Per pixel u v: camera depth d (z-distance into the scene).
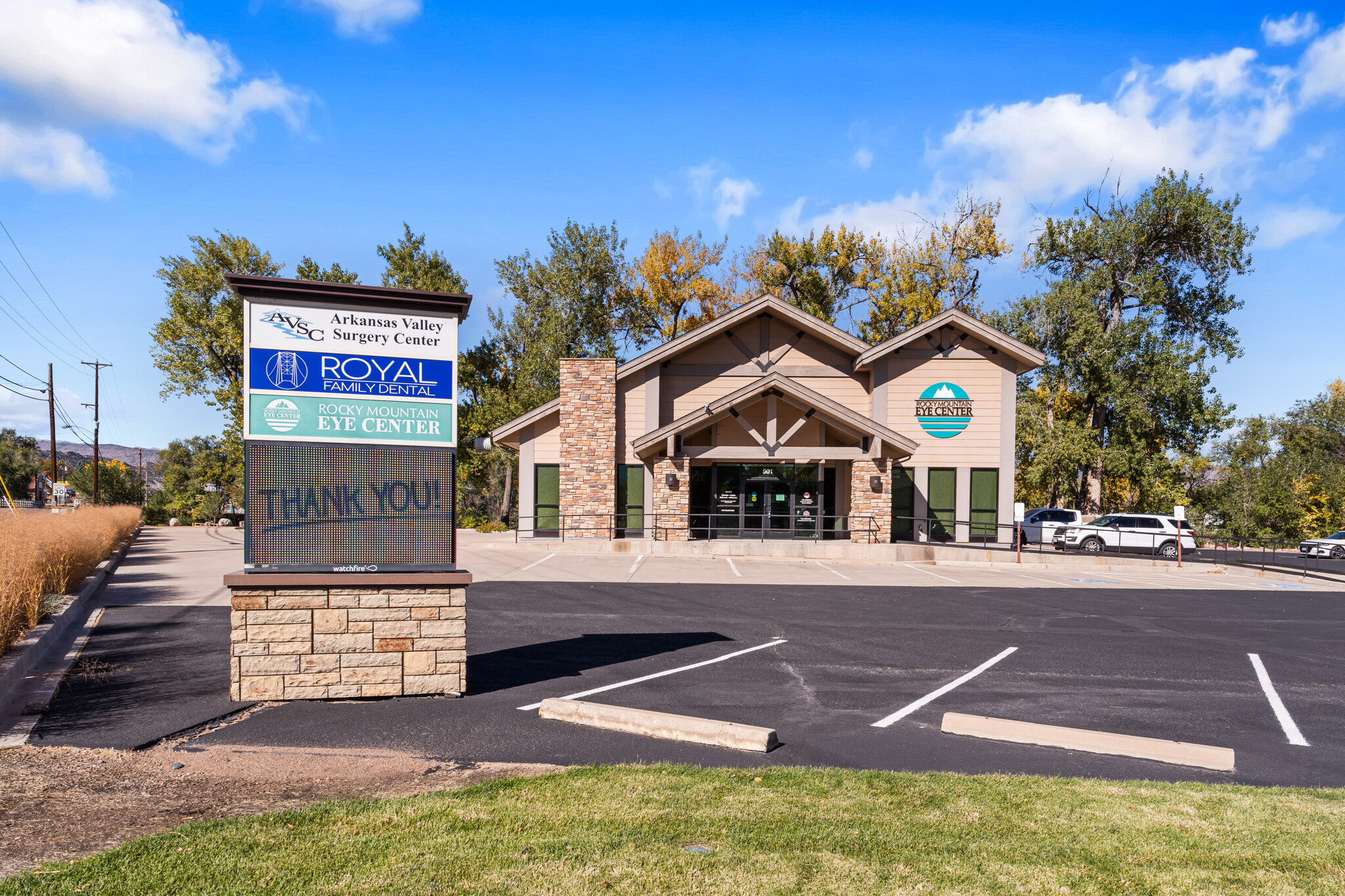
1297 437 62.62
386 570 7.68
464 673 7.80
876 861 4.18
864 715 7.44
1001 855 4.30
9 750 5.87
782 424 28.00
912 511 27.36
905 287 47.25
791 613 13.55
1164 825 4.82
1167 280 46.22
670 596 15.38
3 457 91.81
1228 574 24.66
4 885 3.70
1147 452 42.50
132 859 4.01
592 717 6.82
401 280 48.41
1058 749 6.57
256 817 4.62
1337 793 5.58
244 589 7.36
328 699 7.52
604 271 46.81
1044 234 45.62
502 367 47.00
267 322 7.56
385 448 7.76
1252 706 8.22
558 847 4.23
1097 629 12.72
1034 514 32.38
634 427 28.06
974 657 10.23
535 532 28.22
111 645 9.77
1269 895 3.92
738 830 4.52
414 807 4.79
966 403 27.31
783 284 49.78
